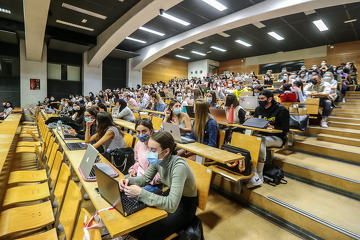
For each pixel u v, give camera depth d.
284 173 2.58
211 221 1.88
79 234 1.11
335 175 2.15
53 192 1.93
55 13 6.96
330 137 3.21
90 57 10.54
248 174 2.06
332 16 7.11
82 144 2.48
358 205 1.87
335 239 1.53
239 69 14.47
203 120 2.51
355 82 7.41
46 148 3.07
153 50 10.66
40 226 1.50
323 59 10.84
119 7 6.63
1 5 6.25
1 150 2.51
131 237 1.29
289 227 1.79
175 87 9.98
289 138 3.20
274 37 9.53
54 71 10.34
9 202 1.77
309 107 3.67
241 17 6.83
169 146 1.33
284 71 8.50
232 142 2.42
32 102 9.68
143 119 1.89
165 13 7.19
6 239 1.57
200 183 1.57
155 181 1.62
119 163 2.17
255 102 3.33
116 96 7.50
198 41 10.29
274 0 6.07
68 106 6.64
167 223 1.32
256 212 2.03
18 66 9.35
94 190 1.36
